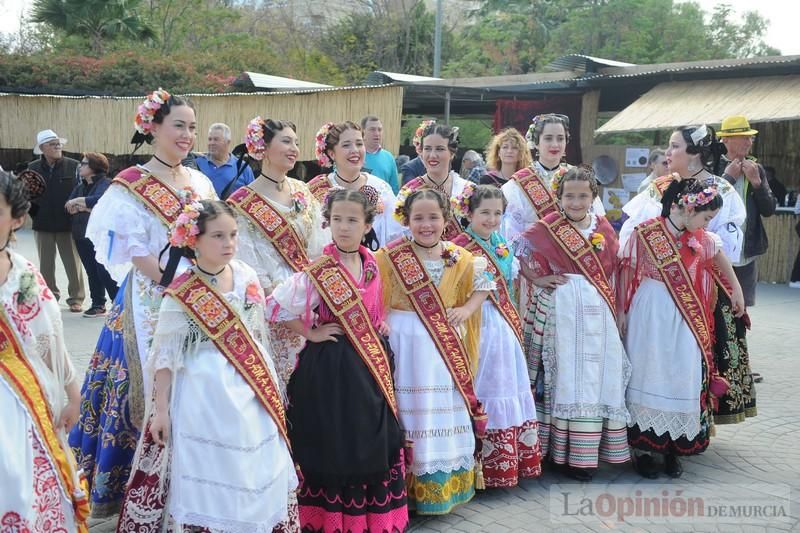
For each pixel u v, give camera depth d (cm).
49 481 267
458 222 434
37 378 272
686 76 1189
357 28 2908
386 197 471
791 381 621
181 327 296
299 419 334
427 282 367
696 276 426
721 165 602
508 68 2812
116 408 352
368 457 327
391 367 353
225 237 299
